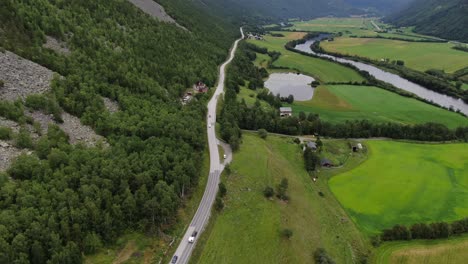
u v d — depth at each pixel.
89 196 71.38
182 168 91.19
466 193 116.00
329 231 96.06
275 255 82.19
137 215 77.31
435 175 125.94
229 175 106.75
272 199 100.12
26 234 60.75
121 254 70.75
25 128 85.25
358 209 106.38
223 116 143.00
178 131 106.69
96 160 80.44
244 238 84.19
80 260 64.25
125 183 77.69
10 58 102.69
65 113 99.19
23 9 123.31
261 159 120.25
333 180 120.62
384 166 130.62
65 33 132.75
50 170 73.25
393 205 108.50
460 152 144.38
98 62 126.31
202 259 75.50
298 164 128.12
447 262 89.06
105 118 100.94
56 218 65.50
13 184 67.81
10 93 92.56
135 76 130.50
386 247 92.56
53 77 105.56
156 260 72.44
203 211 89.31
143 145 93.62
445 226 96.12
